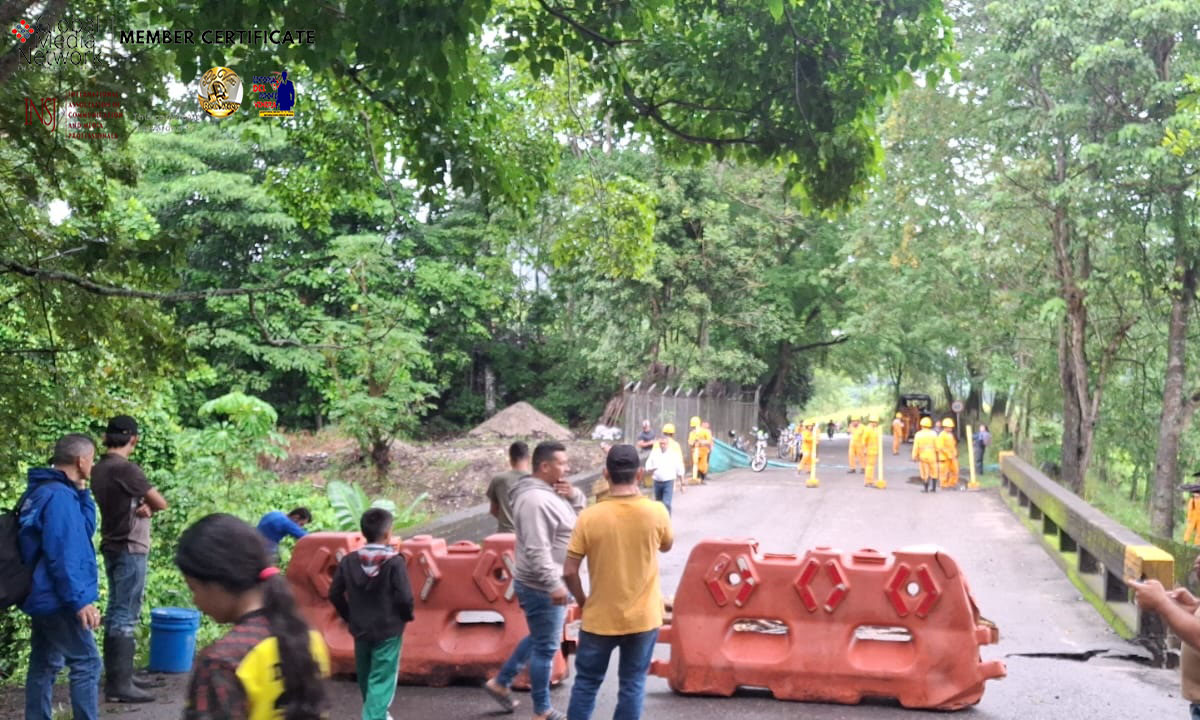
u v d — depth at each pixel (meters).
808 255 51.97
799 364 65.00
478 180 12.54
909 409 66.50
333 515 18.70
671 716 8.21
